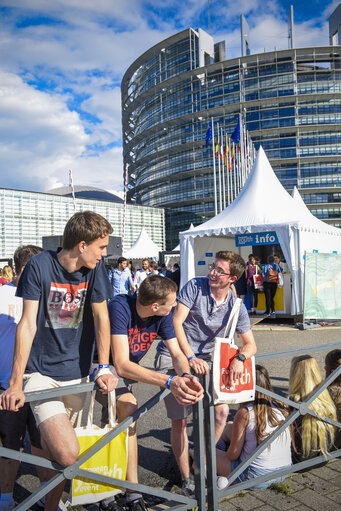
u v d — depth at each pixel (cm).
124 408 228
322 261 939
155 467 298
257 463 251
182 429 262
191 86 8219
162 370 295
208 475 221
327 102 7569
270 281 1077
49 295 200
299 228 1038
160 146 8838
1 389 250
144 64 9306
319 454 277
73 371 211
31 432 236
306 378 266
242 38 8269
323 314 943
